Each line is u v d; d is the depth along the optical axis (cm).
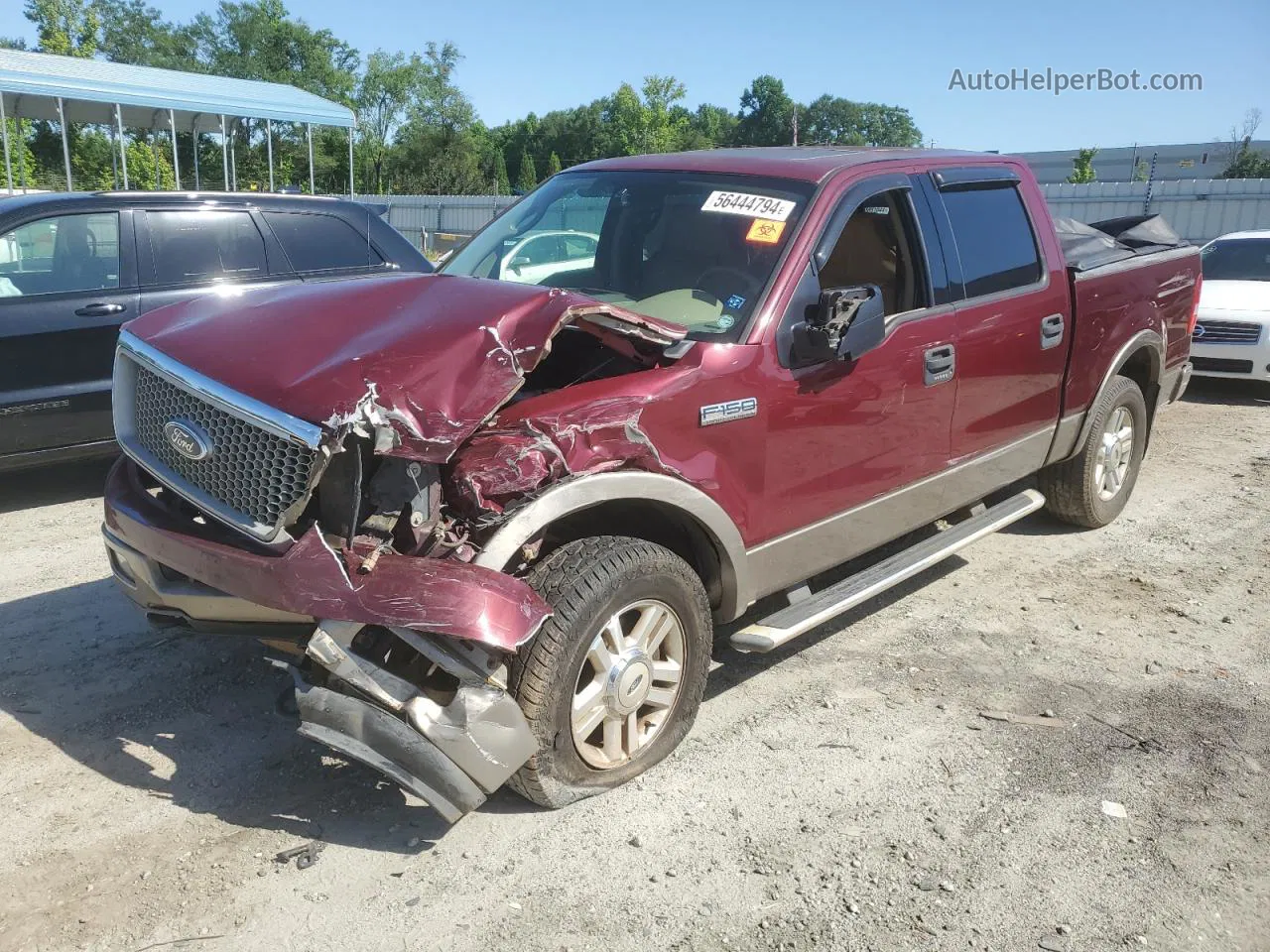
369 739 268
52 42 5250
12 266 586
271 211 692
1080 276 511
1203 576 538
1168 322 607
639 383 315
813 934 267
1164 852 308
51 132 3369
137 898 270
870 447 393
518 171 10131
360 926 263
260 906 269
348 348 289
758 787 333
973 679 416
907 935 269
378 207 768
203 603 298
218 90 1911
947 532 470
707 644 342
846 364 371
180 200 653
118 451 627
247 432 280
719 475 333
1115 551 572
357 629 265
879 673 419
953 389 427
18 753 337
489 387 282
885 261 422
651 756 334
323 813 310
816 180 385
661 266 386
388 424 263
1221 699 405
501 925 265
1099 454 575
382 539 275
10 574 489
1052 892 288
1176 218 2470
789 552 372
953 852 304
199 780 325
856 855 301
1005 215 475
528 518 281
